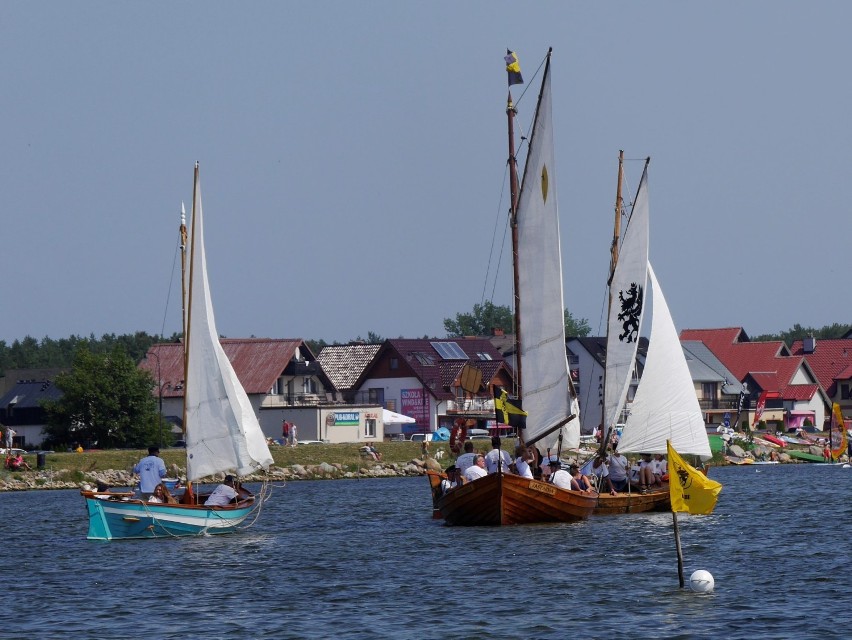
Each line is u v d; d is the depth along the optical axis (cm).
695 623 12200
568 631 11975
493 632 12012
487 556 17175
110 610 13588
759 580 14662
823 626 11944
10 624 12850
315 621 12738
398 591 14412
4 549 19612
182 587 15062
